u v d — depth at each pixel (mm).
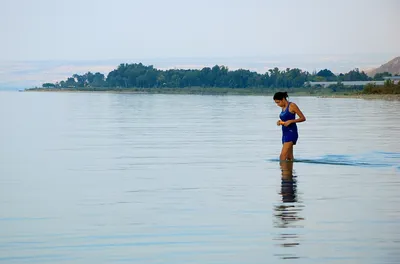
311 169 18109
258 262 8984
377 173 17188
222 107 72250
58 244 9930
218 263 8961
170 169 18422
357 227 10820
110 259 9156
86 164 19812
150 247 9742
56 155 22531
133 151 23703
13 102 101250
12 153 23266
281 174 17109
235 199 13445
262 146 25281
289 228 10805
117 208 12609
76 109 69188
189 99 119625
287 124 19812
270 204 12844
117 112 60281
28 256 9312
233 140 28078
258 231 10617
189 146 25438
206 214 11953
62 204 13039
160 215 11922
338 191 14289
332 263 8906
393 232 10477
